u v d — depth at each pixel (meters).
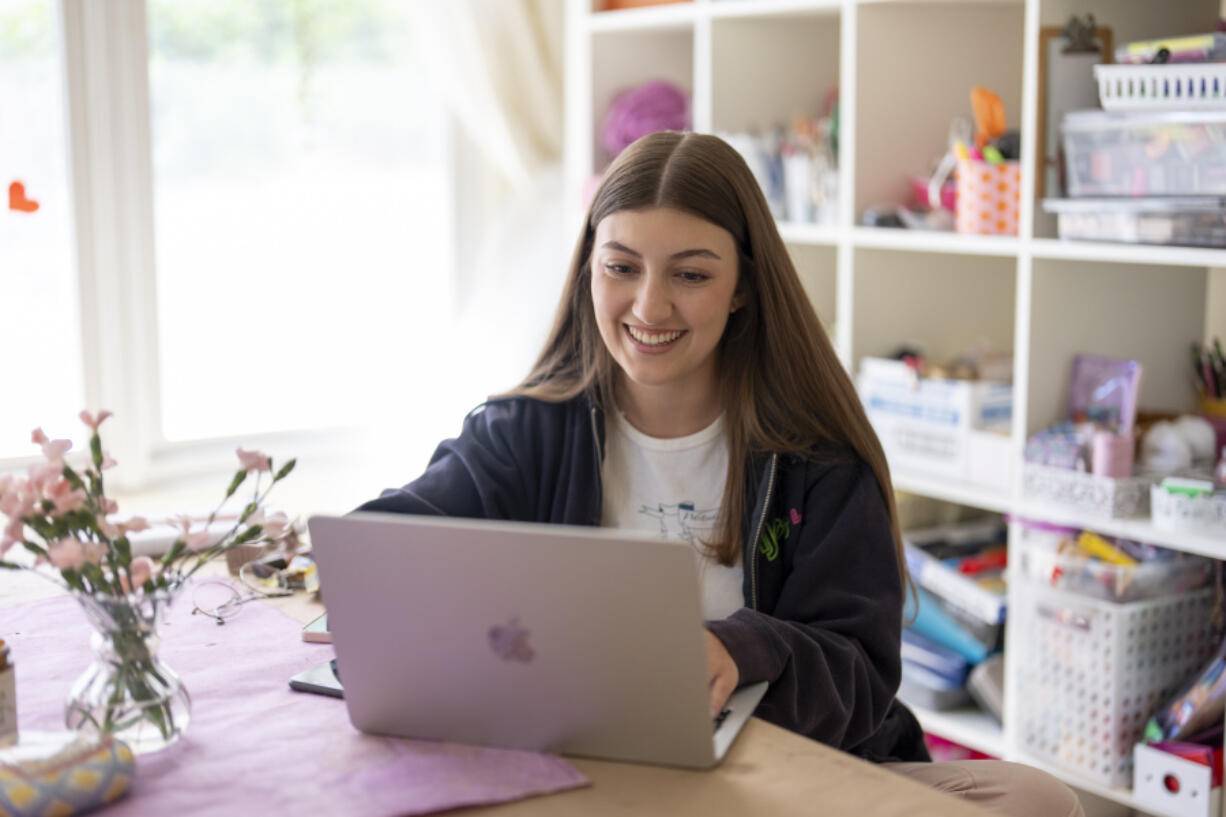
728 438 1.45
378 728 1.07
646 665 0.98
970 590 2.24
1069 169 2.00
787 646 1.19
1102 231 1.93
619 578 0.95
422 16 3.04
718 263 1.34
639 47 3.01
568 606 0.97
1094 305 2.10
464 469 1.49
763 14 2.54
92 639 1.04
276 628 1.33
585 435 1.50
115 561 1.01
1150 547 1.99
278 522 1.11
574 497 1.48
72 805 0.92
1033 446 2.06
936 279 2.47
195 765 1.01
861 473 1.42
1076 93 2.03
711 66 2.62
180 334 3.00
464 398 3.20
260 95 3.04
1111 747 1.97
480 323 3.23
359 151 3.21
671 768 1.02
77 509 0.99
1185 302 2.18
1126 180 1.91
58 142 2.75
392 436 3.20
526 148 3.19
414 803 0.94
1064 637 2.03
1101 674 1.97
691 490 1.48
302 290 3.17
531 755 1.03
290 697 1.15
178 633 1.31
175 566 1.54
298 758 1.03
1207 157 1.79
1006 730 2.15
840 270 2.42
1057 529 2.07
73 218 2.76
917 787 0.98
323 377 3.22
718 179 1.35
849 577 1.34
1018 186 2.13
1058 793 1.39
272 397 3.15
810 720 1.21
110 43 2.75
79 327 2.80
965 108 2.43
